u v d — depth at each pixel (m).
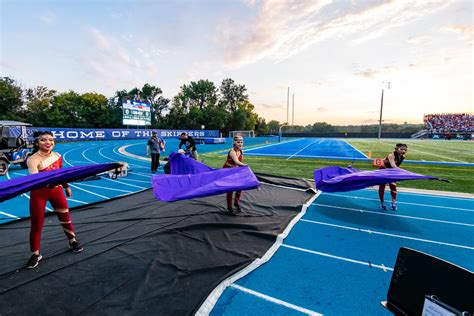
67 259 3.20
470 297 1.32
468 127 57.62
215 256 3.38
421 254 1.62
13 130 11.48
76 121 44.78
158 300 2.46
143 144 25.92
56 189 3.13
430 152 19.55
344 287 2.82
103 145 23.97
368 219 5.01
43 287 2.61
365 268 3.22
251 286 2.81
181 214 5.04
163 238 3.89
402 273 1.72
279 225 4.57
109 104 51.09
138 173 10.09
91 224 4.47
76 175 2.90
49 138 3.01
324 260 3.42
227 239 3.95
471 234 4.30
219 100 66.94
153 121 51.88
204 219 4.77
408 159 14.91
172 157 6.81
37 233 2.98
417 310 1.57
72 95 48.22
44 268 2.97
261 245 3.78
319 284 2.87
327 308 2.48
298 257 3.49
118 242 3.73
